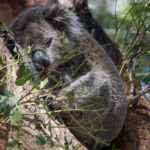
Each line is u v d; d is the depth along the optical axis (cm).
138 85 1188
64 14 991
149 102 1156
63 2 1105
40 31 921
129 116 1091
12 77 620
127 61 1073
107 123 950
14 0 1395
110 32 1565
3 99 484
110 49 1290
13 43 795
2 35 773
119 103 978
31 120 539
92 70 952
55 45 927
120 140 1048
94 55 984
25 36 902
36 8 1035
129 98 1131
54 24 966
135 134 1041
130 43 1122
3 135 469
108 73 988
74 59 968
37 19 955
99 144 983
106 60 1011
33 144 490
